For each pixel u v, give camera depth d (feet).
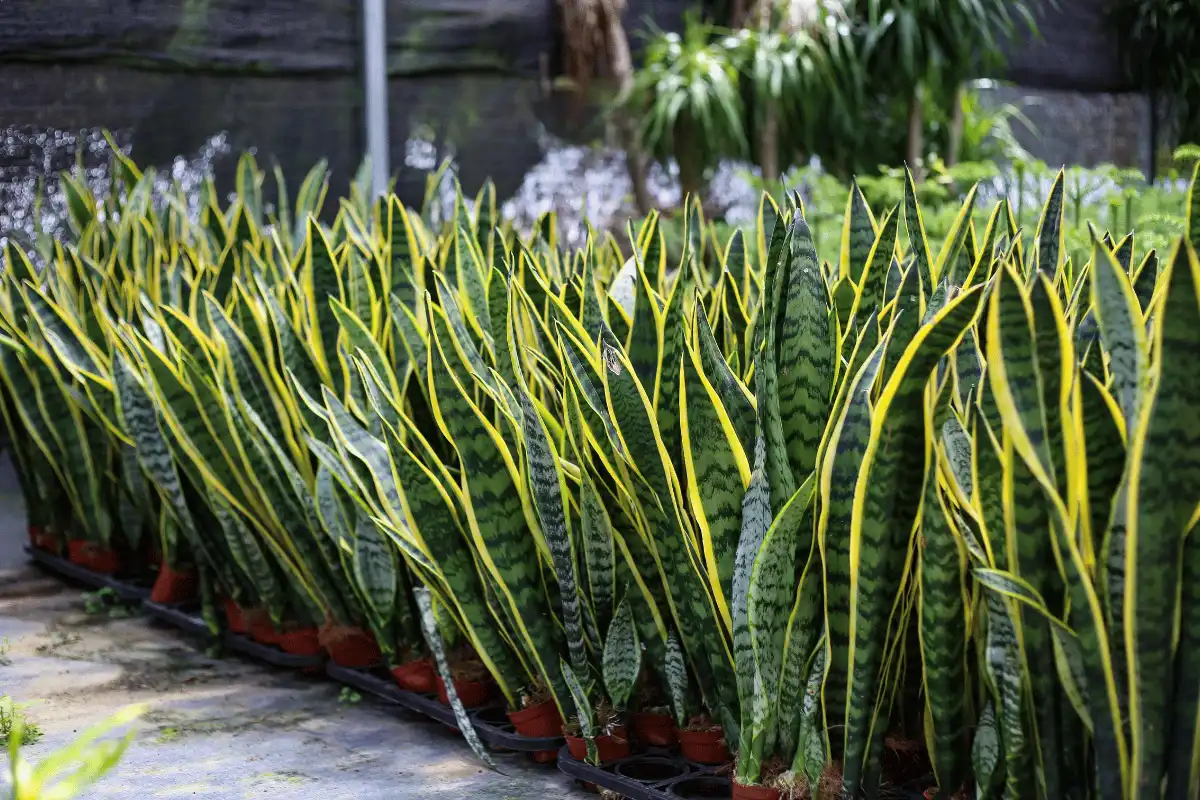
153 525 7.27
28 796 2.11
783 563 3.69
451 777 4.79
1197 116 17.89
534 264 5.76
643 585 4.32
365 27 14.20
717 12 17.42
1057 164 19.07
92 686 6.01
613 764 4.49
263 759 4.99
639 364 4.37
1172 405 2.76
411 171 15.11
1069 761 3.31
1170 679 2.97
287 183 14.06
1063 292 4.28
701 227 6.75
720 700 4.19
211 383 5.72
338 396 5.87
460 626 4.89
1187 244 2.67
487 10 15.35
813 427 3.87
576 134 16.19
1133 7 18.39
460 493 4.51
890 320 3.97
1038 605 3.07
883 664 3.68
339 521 5.27
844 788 3.75
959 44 15.96
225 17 13.44
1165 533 2.84
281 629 6.11
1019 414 2.93
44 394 7.27
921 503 3.37
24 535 9.54
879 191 12.50
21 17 12.06
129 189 9.16
